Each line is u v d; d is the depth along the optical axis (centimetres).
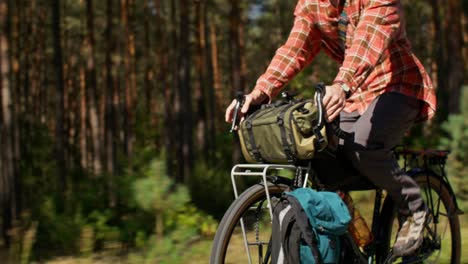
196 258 444
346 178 260
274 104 249
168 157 1498
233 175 247
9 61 889
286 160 236
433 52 1819
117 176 752
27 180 1472
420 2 1708
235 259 241
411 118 257
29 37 2341
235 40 1581
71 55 2728
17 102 1895
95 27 2188
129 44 2167
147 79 2458
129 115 2366
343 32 261
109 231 606
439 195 300
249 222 247
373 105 252
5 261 575
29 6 2359
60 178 1473
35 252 611
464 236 452
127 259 514
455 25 1295
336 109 222
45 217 692
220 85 2628
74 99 2948
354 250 250
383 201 280
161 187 515
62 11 2259
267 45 2195
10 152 905
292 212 230
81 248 575
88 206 736
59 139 1569
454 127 561
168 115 2014
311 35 271
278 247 232
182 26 1606
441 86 1602
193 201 824
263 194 248
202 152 1725
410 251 263
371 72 251
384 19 238
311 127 225
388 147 252
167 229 527
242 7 1630
